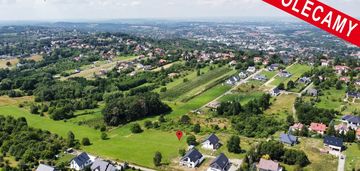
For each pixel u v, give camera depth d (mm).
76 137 168125
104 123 187375
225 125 175500
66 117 199375
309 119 172875
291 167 125188
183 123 179500
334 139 139750
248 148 144000
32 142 146375
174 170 127000
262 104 199500
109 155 142625
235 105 190500
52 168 120375
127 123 187625
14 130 162500
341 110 191750
